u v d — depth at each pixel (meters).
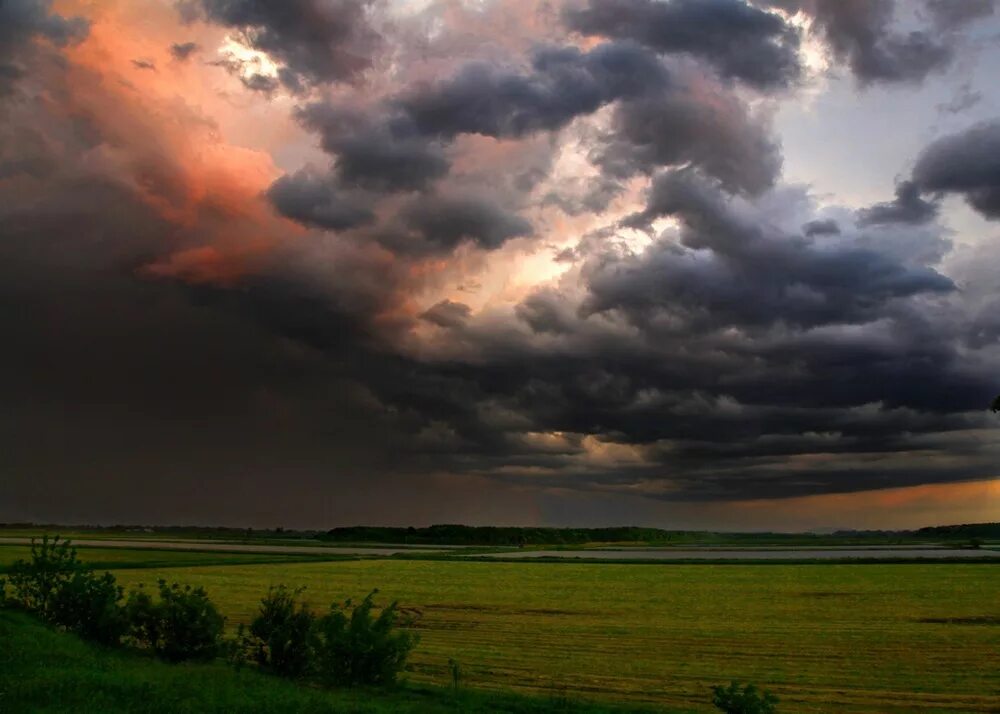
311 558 118.38
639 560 118.00
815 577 79.50
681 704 23.31
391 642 22.30
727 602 54.31
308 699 18.09
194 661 23.39
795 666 29.81
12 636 21.48
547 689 25.06
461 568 96.12
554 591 63.34
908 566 97.94
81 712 15.48
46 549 26.06
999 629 40.16
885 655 32.28
